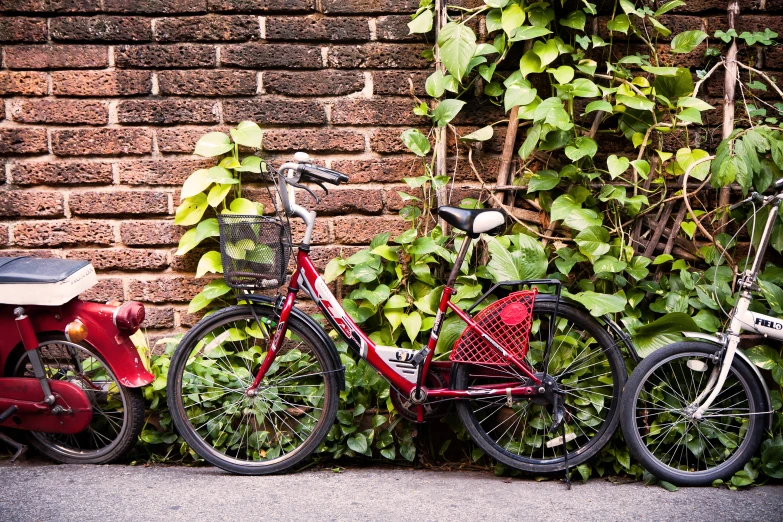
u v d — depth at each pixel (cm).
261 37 346
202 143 336
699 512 275
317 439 313
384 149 352
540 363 333
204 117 347
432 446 333
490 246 326
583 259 337
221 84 346
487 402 335
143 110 346
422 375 307
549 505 281
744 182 312
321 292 311
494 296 341
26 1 340
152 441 323
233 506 274
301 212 310
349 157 353
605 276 336
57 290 298
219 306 354
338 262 339
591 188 346
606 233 327
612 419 313
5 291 300
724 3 355
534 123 326
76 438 334
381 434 325
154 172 349
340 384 314
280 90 348
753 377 305
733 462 305
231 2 344
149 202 349
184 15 344
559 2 342
